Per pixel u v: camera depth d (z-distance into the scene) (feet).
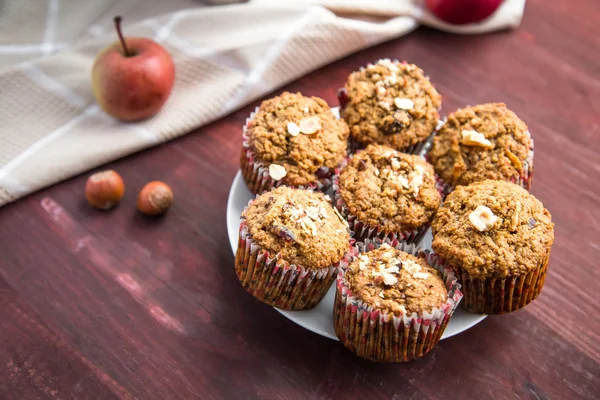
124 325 1.67
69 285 1.72
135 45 1.90
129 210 1.84
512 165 1.66
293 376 1.61
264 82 2.02
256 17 2.07
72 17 2.13
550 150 1.95
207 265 1.76
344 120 1.78
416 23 2.18
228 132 1.99
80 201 1.86
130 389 1.59
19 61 2.06
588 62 2.14
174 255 1.77
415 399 1.58
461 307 1.62
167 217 1.83
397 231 1.61
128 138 1.92
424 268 1.51
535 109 2.03
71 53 2.02
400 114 1.73
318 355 1.63
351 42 2.09
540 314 1.69
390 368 1.61
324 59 2.08
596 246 1.79
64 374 1.61
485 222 1.52
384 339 1.48
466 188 1.60
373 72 1.80
